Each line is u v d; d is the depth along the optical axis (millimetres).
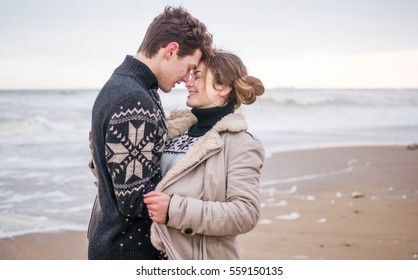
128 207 2146
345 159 9289
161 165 2373
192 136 2396
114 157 2121
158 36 2307
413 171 8266
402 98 22984
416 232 5316
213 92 2342
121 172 2121
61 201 6215
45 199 6289
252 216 2172
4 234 4965
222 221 2119
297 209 6148
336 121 18062
